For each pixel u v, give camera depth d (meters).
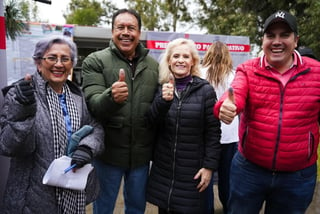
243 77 2.03
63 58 1.82
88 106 2.15
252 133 2.04
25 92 1.57
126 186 2.49
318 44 8.87
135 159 2.38
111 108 2.02
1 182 2.07
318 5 8.41
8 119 1.61
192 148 2.28
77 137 1.82
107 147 2.36
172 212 2.37
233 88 1.96
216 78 2.97
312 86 1.93
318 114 2.03
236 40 6.04
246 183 2.14
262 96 1.97
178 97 2.31
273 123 1.95
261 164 2.04
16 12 3.73
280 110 1.94
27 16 4.34
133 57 2.42
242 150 2.14
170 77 2.17
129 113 2.33
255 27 10.66
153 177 2.41
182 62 2.31
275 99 1.94
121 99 2.00
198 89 2.30
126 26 2.31
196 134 2.27
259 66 2.01
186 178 2.29
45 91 1.81
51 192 1.78
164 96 2.14
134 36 2.34
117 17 2.34
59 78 1.83
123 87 1.98
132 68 2.39
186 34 5.66
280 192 2.10
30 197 1.73
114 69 2.34
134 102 2.34
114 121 2.31
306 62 1.98
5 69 2.12
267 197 2.20
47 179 1.70
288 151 1.95
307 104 1.92
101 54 2.39
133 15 2.34
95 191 2.07
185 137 2.28
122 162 2.36
